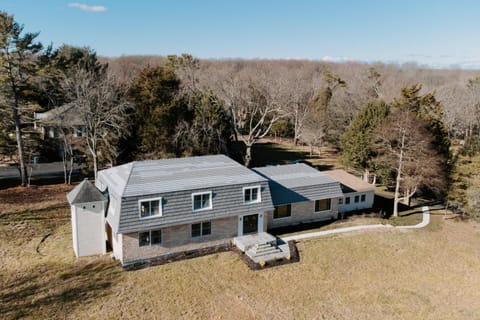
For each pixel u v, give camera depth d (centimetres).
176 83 4322
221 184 2686
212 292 2123
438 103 4534
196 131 4253
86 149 4238
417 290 2217
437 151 3850
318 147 6500
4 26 3506
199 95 4591
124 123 3866
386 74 10375
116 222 2380
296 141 7238
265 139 7931
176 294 2095
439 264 2559
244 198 2767
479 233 3247
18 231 2875
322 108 6488
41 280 2212
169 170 2806
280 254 2594
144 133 4022
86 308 1945
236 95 5266
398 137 3709
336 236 2952
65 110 4122
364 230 3102
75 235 2498
